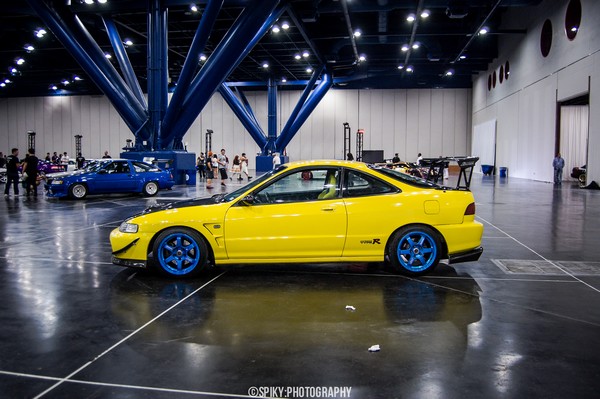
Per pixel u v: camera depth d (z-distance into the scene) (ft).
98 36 103.81
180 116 72.84
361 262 21.07
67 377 10.77
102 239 29.40
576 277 19.98
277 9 74.84
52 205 50.55
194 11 79.87
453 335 13.33
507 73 118.32
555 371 11.10
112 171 60.49
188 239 19.67
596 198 57.11
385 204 19.79
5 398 9.83
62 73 143.02
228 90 131.64
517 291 17.81
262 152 136.26
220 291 17.81
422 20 97.96
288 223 19.49
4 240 29.01
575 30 79.15
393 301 16.53
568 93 81.30
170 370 11.11
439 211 19.79
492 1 80.18
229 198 20.30
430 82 160.56
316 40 109.40
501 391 10.14
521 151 107.14
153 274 20.45
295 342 12.81
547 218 39.06
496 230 32.78
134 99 77.15
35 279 19.65
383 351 12.21
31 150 62.44
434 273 20.58
